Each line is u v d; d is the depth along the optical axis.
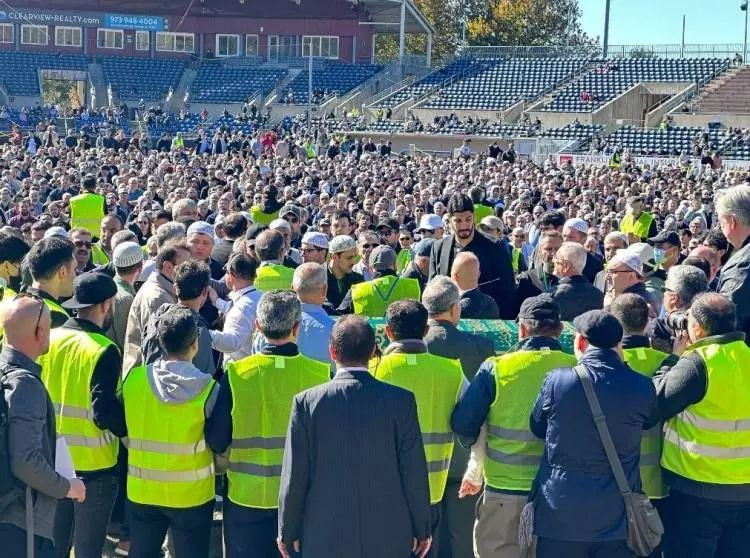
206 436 5.38
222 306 7.63
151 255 9.09
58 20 63.56
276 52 66.00
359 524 4.73
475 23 82.06
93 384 5.65
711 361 5.31
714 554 5.52
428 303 6.07
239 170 29.86
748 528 5.46
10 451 4.66
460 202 8.23
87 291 5.85
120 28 64.44
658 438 5.70
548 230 9.07
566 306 7.36
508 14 81.25
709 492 5.36
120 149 39.69
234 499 5.46
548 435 5.12
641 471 5.67
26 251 7.68
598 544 5.02
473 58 62.62
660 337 6.25
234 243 9.80
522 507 5.43
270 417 5.38
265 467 5.40
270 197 14.93
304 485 4.79
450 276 8.14
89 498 5.92
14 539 4.74
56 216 15.58
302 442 4.78
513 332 6.51
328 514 4.73
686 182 31.03
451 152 51.12
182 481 5.46
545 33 82.75
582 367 5.13
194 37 66.19
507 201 23.92
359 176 27.12
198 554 5.64
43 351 4.99
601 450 5.02
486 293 8.27
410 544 4.86
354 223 15.11
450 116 53.78
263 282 8.07
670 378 5.36
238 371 5.43
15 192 21.30
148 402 5.43
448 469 5.84
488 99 57.16
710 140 46.50
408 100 58.53
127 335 6.89
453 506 6.15
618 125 52.62
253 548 5.45
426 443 5.54
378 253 8.41
